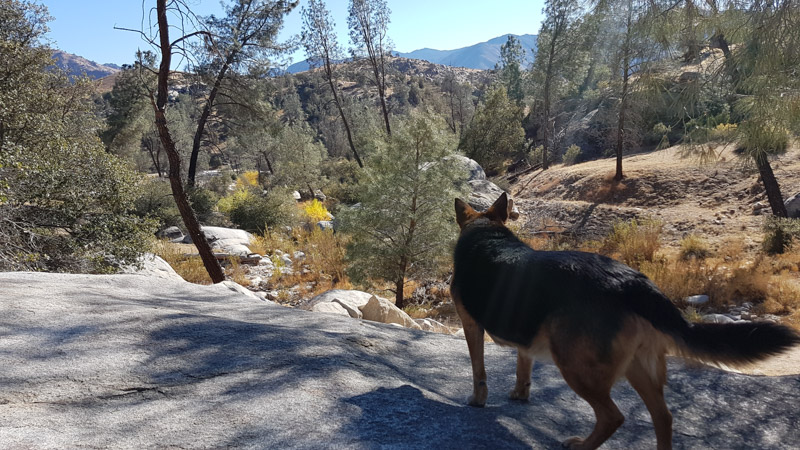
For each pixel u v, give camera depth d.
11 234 9.91
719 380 3.99
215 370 3.28
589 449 2.62
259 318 4.90
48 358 3.16
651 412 2.62
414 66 194.38
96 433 2.48
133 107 48.03
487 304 3.00
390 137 14.84
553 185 32.53
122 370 3.13
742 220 19.53
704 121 12.02
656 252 16.41
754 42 8.87
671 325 2.54
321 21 37.59
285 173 41.50
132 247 11.28
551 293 2.67
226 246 20.14
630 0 10.49
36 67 14.95
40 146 12.40
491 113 46.31
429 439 2.67
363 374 3.47
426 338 5.02
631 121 32.62
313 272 16.88
